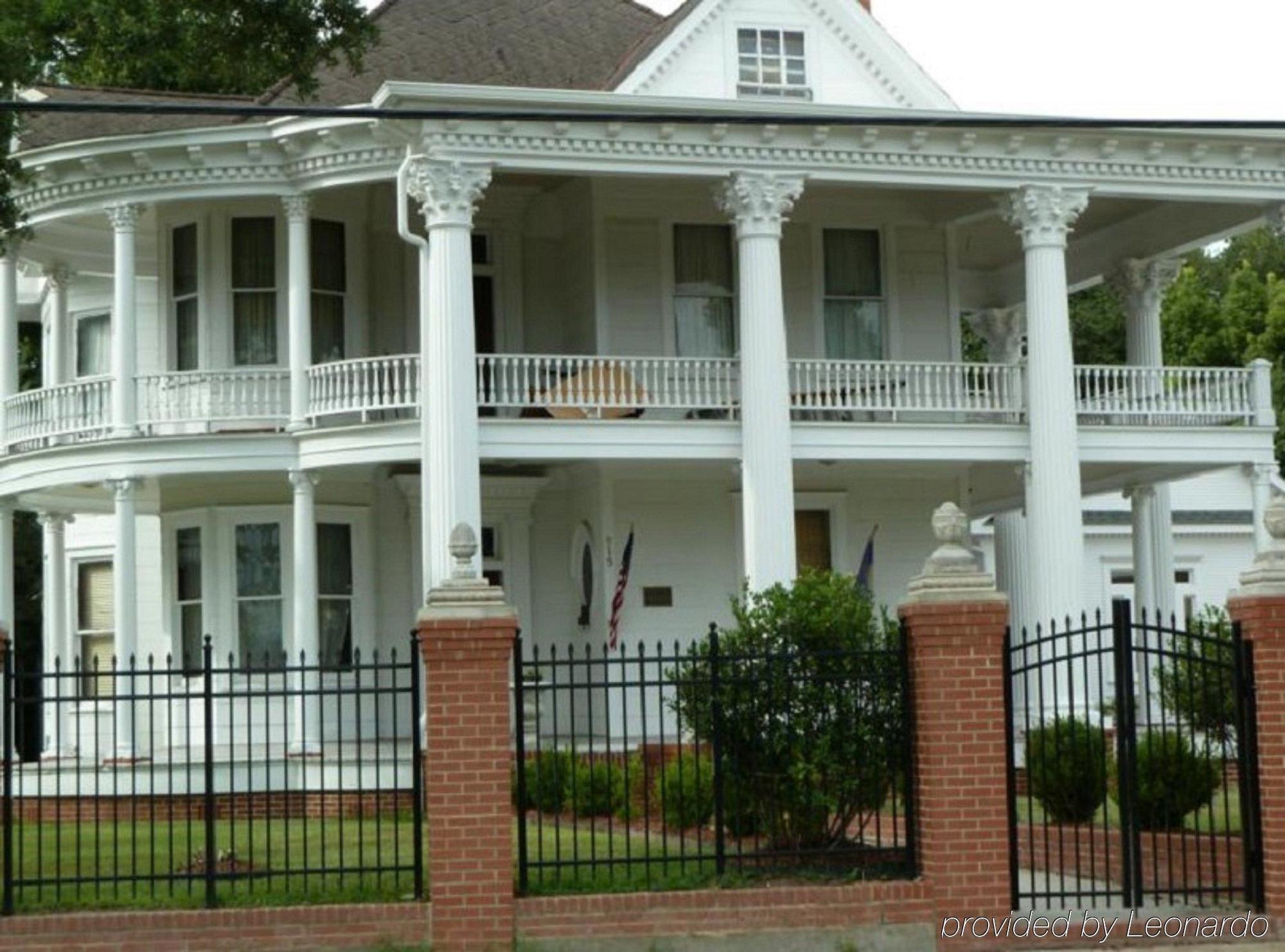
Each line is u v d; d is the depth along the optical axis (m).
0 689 17.09
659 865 17.84
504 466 32.19
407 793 25.86
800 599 18.12
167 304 31.78
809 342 33.06
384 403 28.91
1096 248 36.50
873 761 17.33
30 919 15.62
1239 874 18.30
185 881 17.67
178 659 31.83
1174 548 48.00
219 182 29.31
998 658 16.59
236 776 27.22
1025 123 18.41
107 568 35.59
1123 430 31.59
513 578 32.28
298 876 17.78
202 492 31.56
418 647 16.45
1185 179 31.14
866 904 16.31
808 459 30.02
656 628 31.80
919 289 33.81
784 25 30.00
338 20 26.78
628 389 29.69
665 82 29.42
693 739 20.52
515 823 22.50
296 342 29.48
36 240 32.50
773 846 17.42
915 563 33.72
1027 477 31.00
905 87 30.22
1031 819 17.16
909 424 30.45
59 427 30.75
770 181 29.14
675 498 32.16
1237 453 32.25
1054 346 30.48
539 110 27.94
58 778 16.55
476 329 32.38
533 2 33.31
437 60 31.23
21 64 23.69
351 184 28.94
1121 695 17.23
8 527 32.12
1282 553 17.33
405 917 15.87
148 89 39.22
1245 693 17.34
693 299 32.31
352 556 31.56
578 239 32.34
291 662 30.78
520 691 16.36
